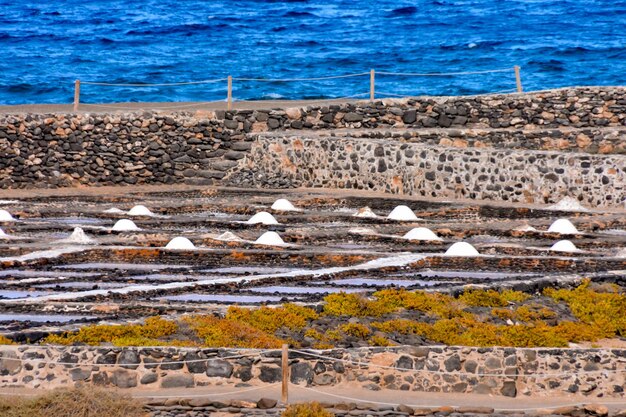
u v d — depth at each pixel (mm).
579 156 98500
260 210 96062
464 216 95000
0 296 62812
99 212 92812
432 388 51062
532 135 113625
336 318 58812
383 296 61781
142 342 51406
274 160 114375
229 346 51875
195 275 70312
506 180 101188
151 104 129625
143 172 115062
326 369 50594
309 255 75750
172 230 86188
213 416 45938
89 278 68438
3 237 80438
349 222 91438
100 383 48906
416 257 75625
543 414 47938
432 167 104562
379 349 51281
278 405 47281
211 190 108250
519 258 75375
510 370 51875
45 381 48719
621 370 52125
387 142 107875
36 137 112188
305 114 118688
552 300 65375
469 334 56469
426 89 196125
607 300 64812
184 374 49531
